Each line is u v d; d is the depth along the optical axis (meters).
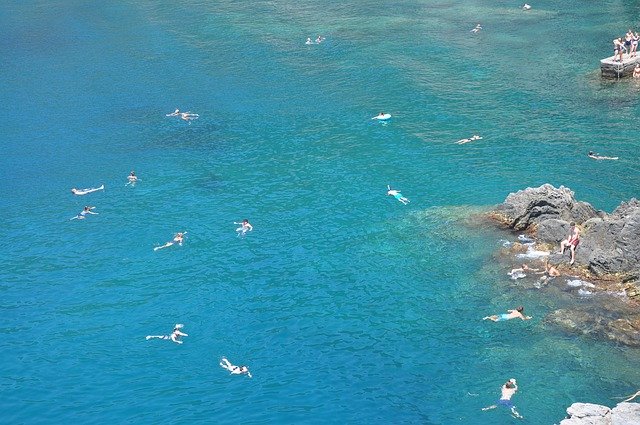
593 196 58.62
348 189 63.53
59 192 66.62
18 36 121.12
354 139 73.81
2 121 84.38
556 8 118.81
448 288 48.62
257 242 56.38
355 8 128.75
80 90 93.88
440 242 53.97
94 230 59.62
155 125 81.12
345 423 37.69
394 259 52.56
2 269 54.44
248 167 69.44
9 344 45.59
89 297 50.44
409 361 42.22
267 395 40.09
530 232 53.50
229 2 138.00
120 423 38.38
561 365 40.59
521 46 99.88
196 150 73.88
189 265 53.81
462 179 63.47
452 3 128.00
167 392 40.69
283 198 62.97
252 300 49.06
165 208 62.59
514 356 41.72
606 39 100.19
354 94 86.38
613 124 72.44
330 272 51.72
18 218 62.25
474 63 94.06
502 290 47.59
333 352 43.44
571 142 69.00
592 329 43.03
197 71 99.00
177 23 124.50
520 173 63.56
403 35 109.31
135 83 95.50
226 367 42.53
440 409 38.31
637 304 44.62
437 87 86.38
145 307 48.97
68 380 42.06
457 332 44.28
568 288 46.72
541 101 79.81
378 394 39.75
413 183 63.56
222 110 84.44
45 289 51.66
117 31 121.75
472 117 76.81
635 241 46.50
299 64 99.19
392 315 46.50
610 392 38.34
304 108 83.31
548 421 36.75
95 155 74.06
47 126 82.31
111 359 43.78
